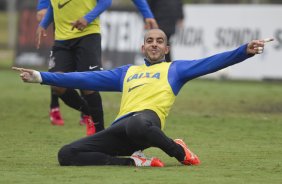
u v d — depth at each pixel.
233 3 66.75
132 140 19.92
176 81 20.55
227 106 38.75
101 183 17.31
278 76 55.22
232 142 25.62
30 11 66.19
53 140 25.88
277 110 37.22
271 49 55.44
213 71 20.25
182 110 36.72
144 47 21.16
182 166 20.08
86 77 21.08
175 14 40.84
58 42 27.42
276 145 24.88
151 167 19.80
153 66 20.97
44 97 43.06
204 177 18.22
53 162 20.84
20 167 19.84
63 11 27.08
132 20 61.34
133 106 20.34
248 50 19.61
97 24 27.16
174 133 28.03
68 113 35.25
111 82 21.23
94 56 26.88
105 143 20.16
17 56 66.81
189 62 20.55
